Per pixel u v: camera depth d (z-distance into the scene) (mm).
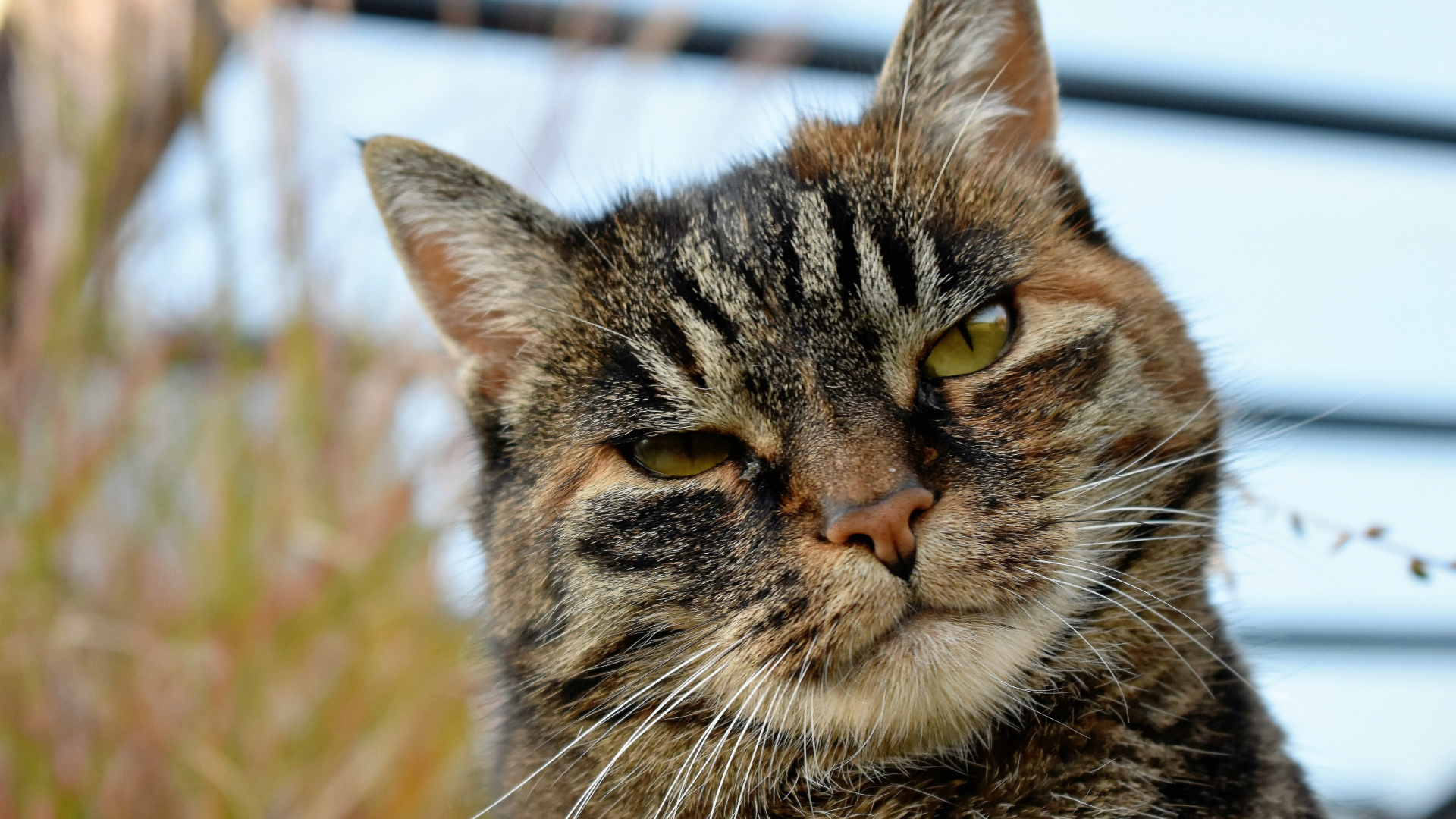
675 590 419
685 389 422
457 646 494
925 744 421
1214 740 416
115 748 482
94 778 481
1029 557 408
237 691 490
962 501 408
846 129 448
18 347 515
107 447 507
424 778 485
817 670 409
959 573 406
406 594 504
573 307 437
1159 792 410
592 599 425
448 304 454
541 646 431
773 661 411
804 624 408
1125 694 417
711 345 421
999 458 411
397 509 509
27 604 491
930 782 421
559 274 440
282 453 513
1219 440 431
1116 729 415
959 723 417
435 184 450
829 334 417
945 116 448
